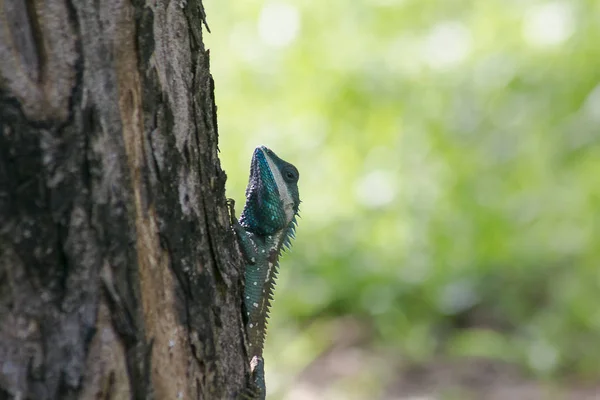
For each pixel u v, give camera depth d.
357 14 20.06
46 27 3.57
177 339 4.10
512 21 19.20
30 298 3.57
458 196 15.20
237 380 4.57
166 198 4.02
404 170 15.95
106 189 3.73
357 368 12.20
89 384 3.72
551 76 17.83
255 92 18.28
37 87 3.55
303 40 19.36
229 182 15.17
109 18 3.73
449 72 18.17
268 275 6.59
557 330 12.66
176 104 4.08
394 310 13.30
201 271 4.24
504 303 13.50
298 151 16.58
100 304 3.73
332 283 13.78
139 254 3.88
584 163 16.11
